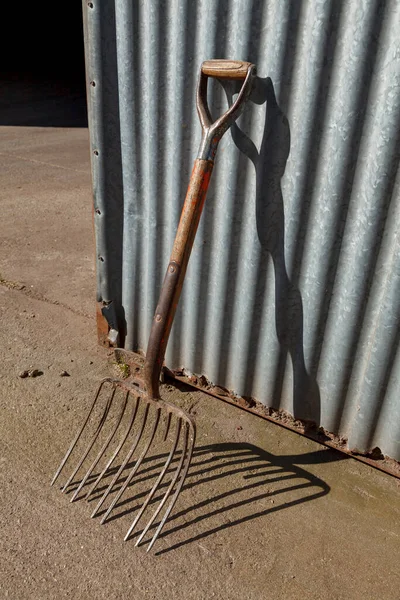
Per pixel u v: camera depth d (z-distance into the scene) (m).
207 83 2.20
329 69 1.92
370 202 1.99
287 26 1.93
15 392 2.77
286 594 1.89
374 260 2.08
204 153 2.06
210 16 2.07
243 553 2.02
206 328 2.67
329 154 2.03
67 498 2.19
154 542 2.03
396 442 2.27
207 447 2.49
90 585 1.88
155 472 2.33
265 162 2.17
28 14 17.56
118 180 2.65
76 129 8.90
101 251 2.84
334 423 2.46
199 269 2.53
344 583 1.93
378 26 1.78
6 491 2.21
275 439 2.57
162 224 2.60
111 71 2.42
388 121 1.85
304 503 2.23
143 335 2.97
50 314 3.48
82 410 2.66
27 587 1.86
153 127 2.38
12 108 10.52
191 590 1.88
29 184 5.95
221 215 2.37
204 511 2.17
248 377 2.63
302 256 2.25
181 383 2.94
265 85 2.06
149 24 2.21
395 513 2.22
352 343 2.26
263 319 2.47
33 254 4.30
